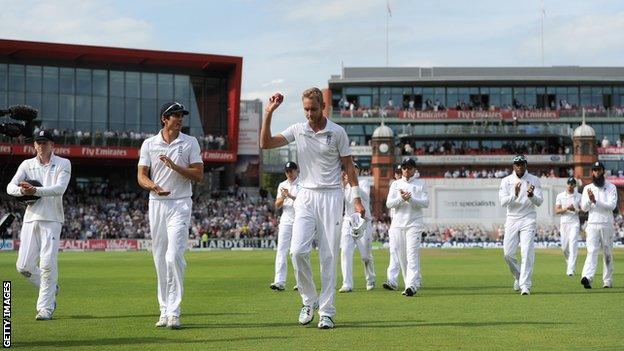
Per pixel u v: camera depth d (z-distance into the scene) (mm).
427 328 9648
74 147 60344
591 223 16266
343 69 84250
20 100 61406
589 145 73688
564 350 7973
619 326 9781
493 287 16453
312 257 34719
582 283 15969
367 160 78750
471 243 57406
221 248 55000
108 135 61469
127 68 64125
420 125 78875
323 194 10031
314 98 9891
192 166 10336
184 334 9297
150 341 8742
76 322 10555
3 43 58031
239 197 66125
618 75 83875
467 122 78938
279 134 10086
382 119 71438
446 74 84938
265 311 11859
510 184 15062
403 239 15266
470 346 8227
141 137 62344
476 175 72500
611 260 16359
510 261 15258
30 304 13016
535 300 13312
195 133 66125
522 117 78812
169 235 10109
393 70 84375
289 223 16375
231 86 65125
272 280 19562
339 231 10055
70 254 43125
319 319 10477
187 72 65688
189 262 31422
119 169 67438
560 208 21266
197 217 60875
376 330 9500
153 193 10328
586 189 16266
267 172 87000
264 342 8594
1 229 11000
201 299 14016
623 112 79438
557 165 76812
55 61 62125
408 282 14617
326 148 9977
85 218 57156
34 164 11344
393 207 15234
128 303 13281
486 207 63156
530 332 9258
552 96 81438
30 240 11195
